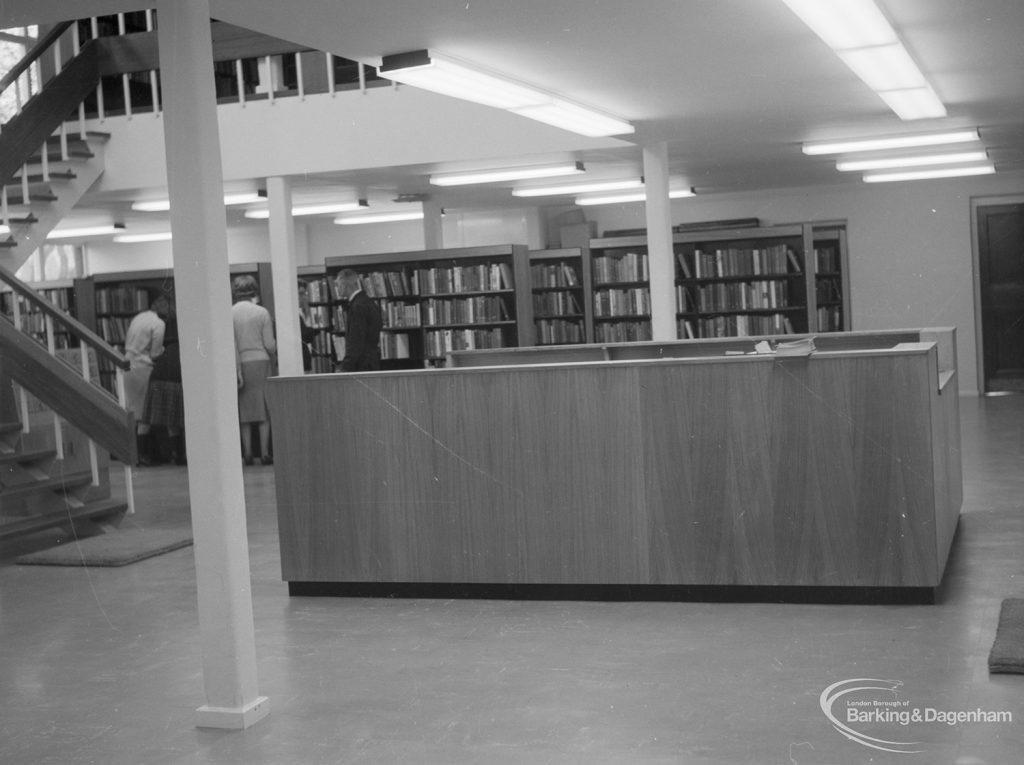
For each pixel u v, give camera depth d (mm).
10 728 4445
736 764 3635
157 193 11609
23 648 5613
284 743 4090
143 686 4914
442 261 13523
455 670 4824
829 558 5488
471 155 10406
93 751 4141
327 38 5906
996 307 15227
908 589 5414
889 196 15359
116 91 12297
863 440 5406
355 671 4891
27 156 10648
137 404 13125
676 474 5691
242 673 4328
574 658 4895
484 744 3949
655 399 5699
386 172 11047
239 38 10914
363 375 6137
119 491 11047
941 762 3562
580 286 14312
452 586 6102
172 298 14180
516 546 5953
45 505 8617
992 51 7098
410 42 6098
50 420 9148
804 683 4371
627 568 5793
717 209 15953
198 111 4176
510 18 5691
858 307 15594
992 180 15055
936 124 9992
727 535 5637
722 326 14328
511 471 5938
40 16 5094
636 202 16094
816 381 5469
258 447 12758
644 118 8883
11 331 8461
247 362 12273
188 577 7078
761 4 5715
